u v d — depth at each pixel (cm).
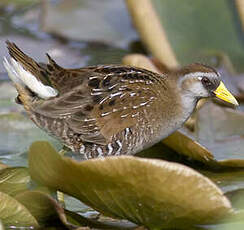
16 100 983
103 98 968
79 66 1367
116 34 1477
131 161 758
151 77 1004
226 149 1100
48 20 1478
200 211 781
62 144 1080
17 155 1052
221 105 1251
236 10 1406
